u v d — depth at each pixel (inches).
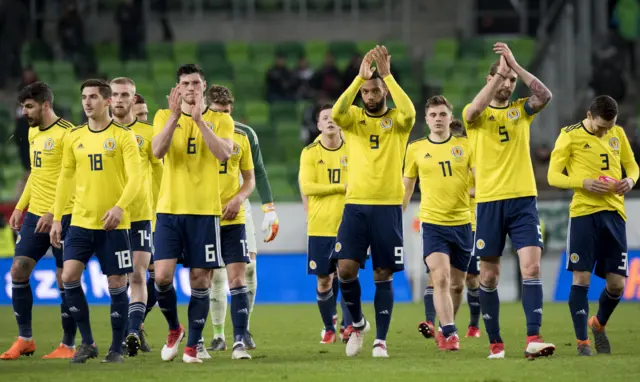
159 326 1745.8
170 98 1087.6
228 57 3563.0
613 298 1228.5
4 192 2903.5
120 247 1130.7
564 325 1692.9
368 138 1183.6
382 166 1180.5
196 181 1125.1
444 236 1289.4
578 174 1226.0
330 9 3722.9
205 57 3538.4
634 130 2893.7
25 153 2810.0
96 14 3656.5
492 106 1169.4
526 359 1128.8
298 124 3181.6
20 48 3400.6
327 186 1462.8
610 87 3063.5
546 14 3506.4
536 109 1149.7
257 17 3718.0
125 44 3457.2
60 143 1245.7
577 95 3053.6
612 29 3403.1
